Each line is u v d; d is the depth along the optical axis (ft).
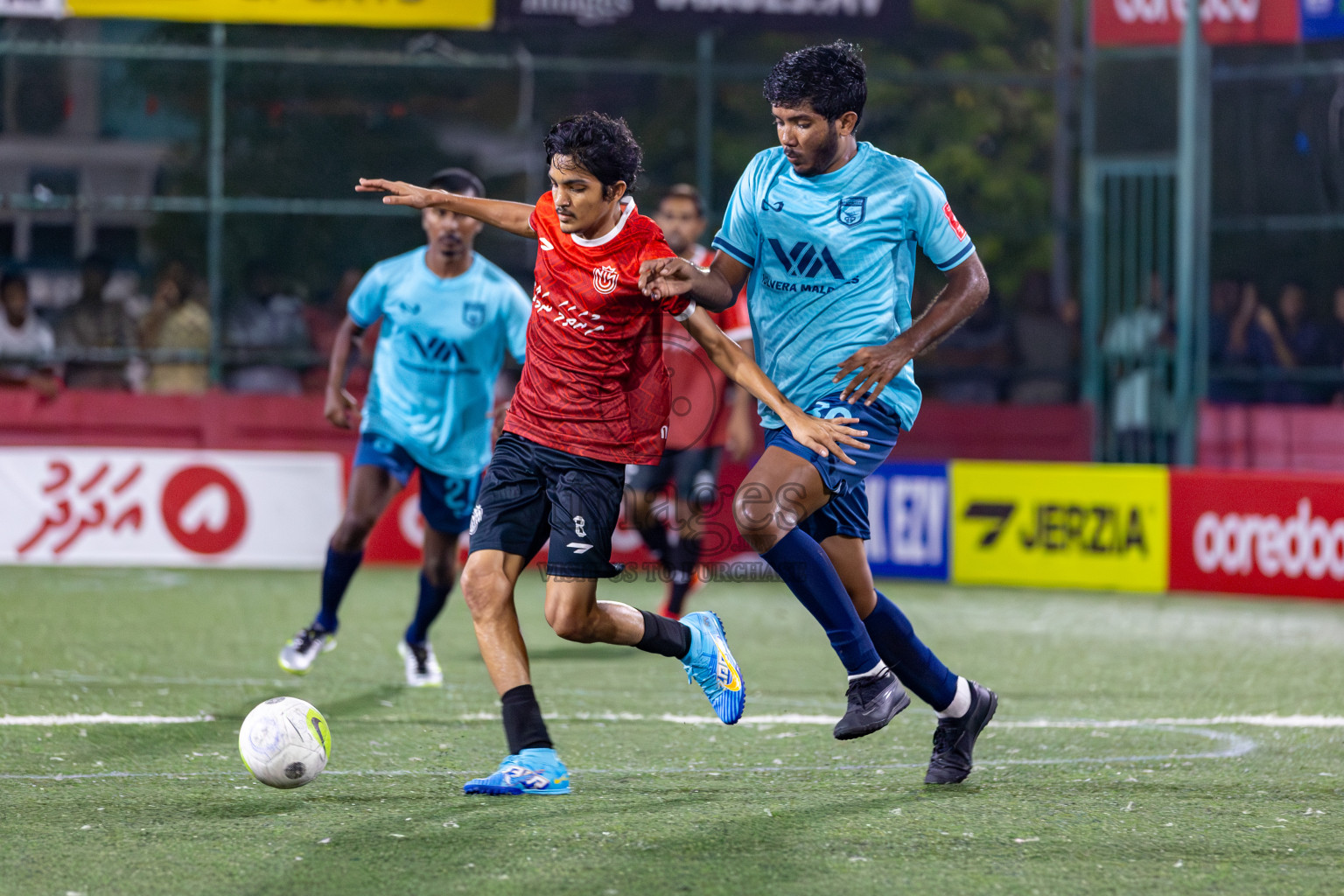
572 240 38.45
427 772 42.68
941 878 32.37
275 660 65.36
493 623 39.01
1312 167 119.75
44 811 37.47
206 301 110.93
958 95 136.98
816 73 38.58
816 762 45.21
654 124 120.06
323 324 112.98
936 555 97.60
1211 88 121.70
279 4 107.04
